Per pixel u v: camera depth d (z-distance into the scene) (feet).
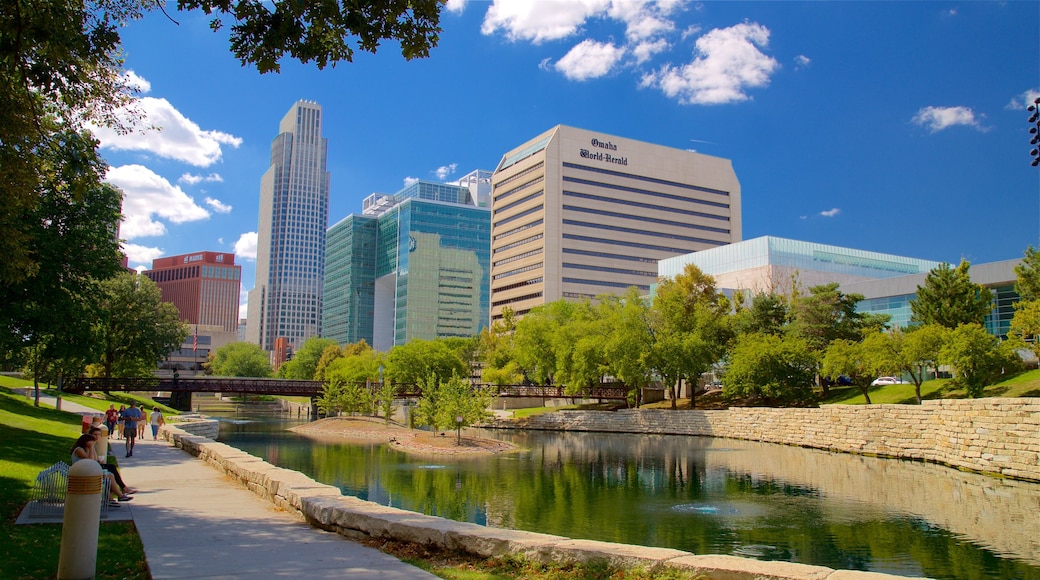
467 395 187.52
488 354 354.13
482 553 34.27
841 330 228.63
